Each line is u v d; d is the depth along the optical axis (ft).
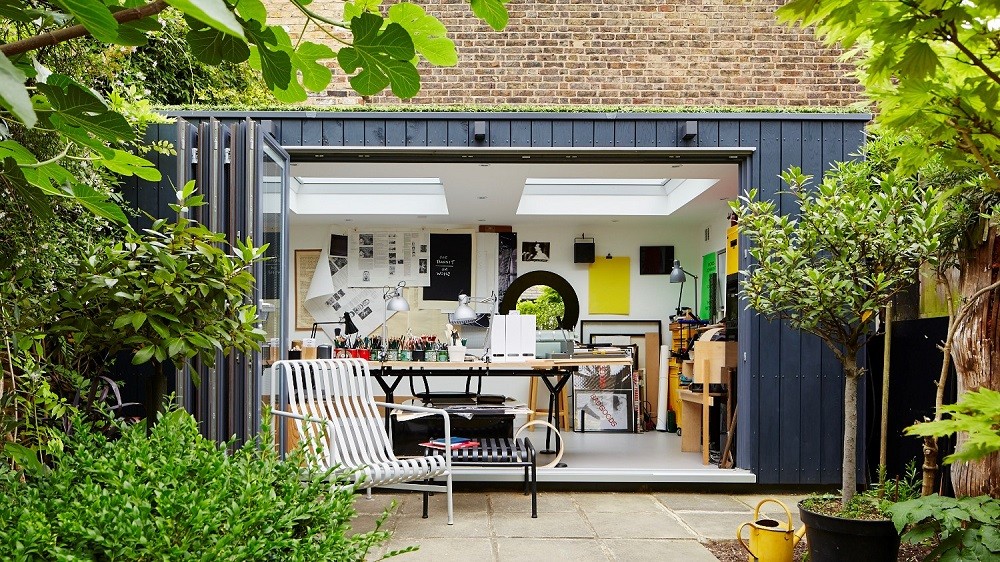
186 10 1.76
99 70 11.76
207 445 7.09
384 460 15.90
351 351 24.54
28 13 2.93
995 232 11.57
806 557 12.80
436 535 14.94
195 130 16.22
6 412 8.18
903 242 11.91
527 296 33.88
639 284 33.99
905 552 13.17
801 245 13.17
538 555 13.66
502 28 3.35
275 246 17.66
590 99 28.96
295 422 17.87
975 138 5.88
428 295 33.86
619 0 29.32
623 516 16.69
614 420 30.73
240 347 9.37
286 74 3.20
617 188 31.09
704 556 13.70
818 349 18.95
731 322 21.76
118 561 5.24
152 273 8.64
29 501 5.78
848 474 12.55
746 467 18.95
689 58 29.27
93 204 3.39
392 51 3.11
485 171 21.98
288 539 5.87
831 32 5.43
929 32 4.74
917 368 17.16
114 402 16.21
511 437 20.86
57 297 8.62
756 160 19.16
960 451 5.16
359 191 30.63
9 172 3.18
